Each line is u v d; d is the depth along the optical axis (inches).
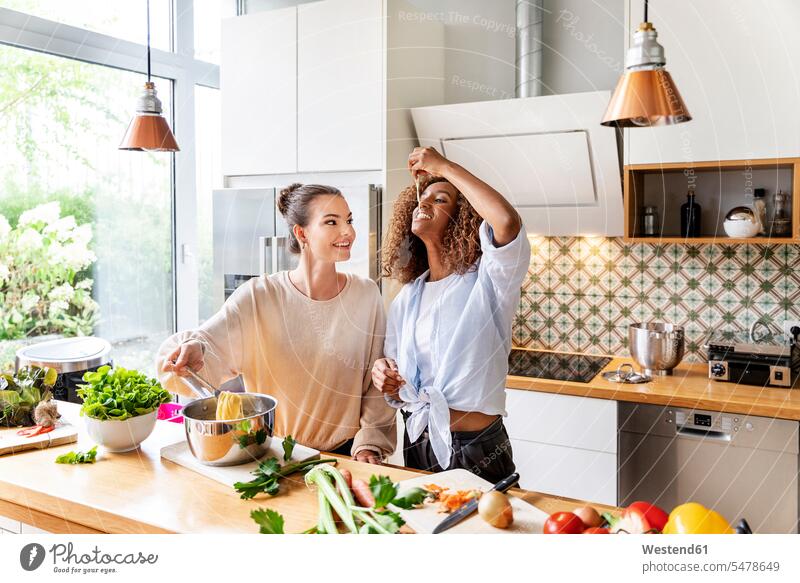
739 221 78.6
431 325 54.0
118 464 45.6
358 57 81.7
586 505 39.0
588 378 83.9
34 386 55.0
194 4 104.7
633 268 93.5
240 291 55.7
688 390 77.9
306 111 85.8
